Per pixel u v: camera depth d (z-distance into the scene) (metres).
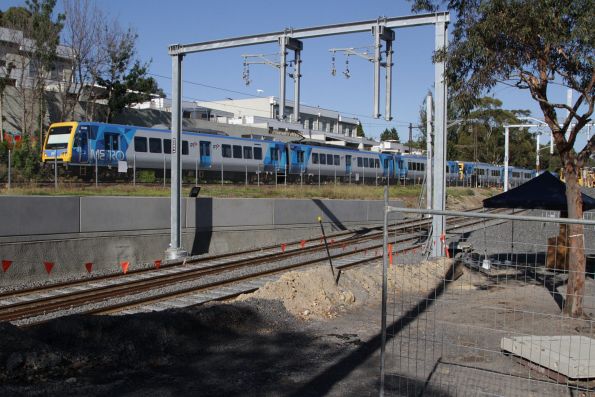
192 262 18.84
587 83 11.72
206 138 33.66
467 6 11.88
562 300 10.77
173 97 18.80
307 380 6.99
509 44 11.41
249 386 6.75
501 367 7.36
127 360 7.51
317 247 22.19
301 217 26.72
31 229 16.28
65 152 27.19
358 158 46.00
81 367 7.25
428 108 20.14
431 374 7.11
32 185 24.06
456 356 7.82
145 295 13.39
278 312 10.18
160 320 8.75
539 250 20.22
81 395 6.27
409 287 13.30
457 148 65.44
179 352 8.06
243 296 11.56
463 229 28.06
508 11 10.90
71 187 24.50
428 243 17.58
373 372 7.27
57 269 16.95
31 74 40.53
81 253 17.69
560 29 10.80
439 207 16.98
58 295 13.05
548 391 6.50
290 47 17.11
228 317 9.38
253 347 8.42
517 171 65.44
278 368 7.46
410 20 15.93
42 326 8.43
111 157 28.69
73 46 39.44
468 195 47.88
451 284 13.59
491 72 11.68
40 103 37.66
